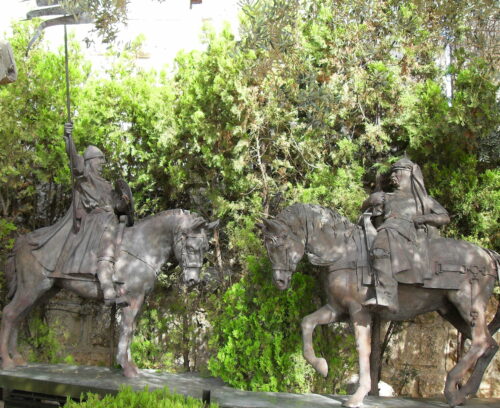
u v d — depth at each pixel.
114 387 6.04
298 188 7.31
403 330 7.79
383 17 7.86
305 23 8.03
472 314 5.84
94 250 6.65
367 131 7.50
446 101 7.31
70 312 8.59
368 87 7.67
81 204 6.91
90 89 8.18
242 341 6.48
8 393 6.56
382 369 7.72
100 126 8.02
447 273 5.88
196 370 8.05
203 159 7.79
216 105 7.21
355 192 7.16
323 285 6.24
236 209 7.69
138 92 8.02
